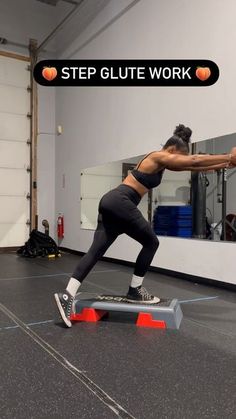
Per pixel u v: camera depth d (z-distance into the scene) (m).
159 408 1.31
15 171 6.61
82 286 3.41
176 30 3.96
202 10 3.63
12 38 6.64
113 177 5.04
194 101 3.71
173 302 2.38
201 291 3.24
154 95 4.28
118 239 4.94
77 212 6.06
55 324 2.29
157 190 4.08
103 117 5.31
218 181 3.45
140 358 1.75
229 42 3.33
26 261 5.20
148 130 4.38
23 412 1.28
